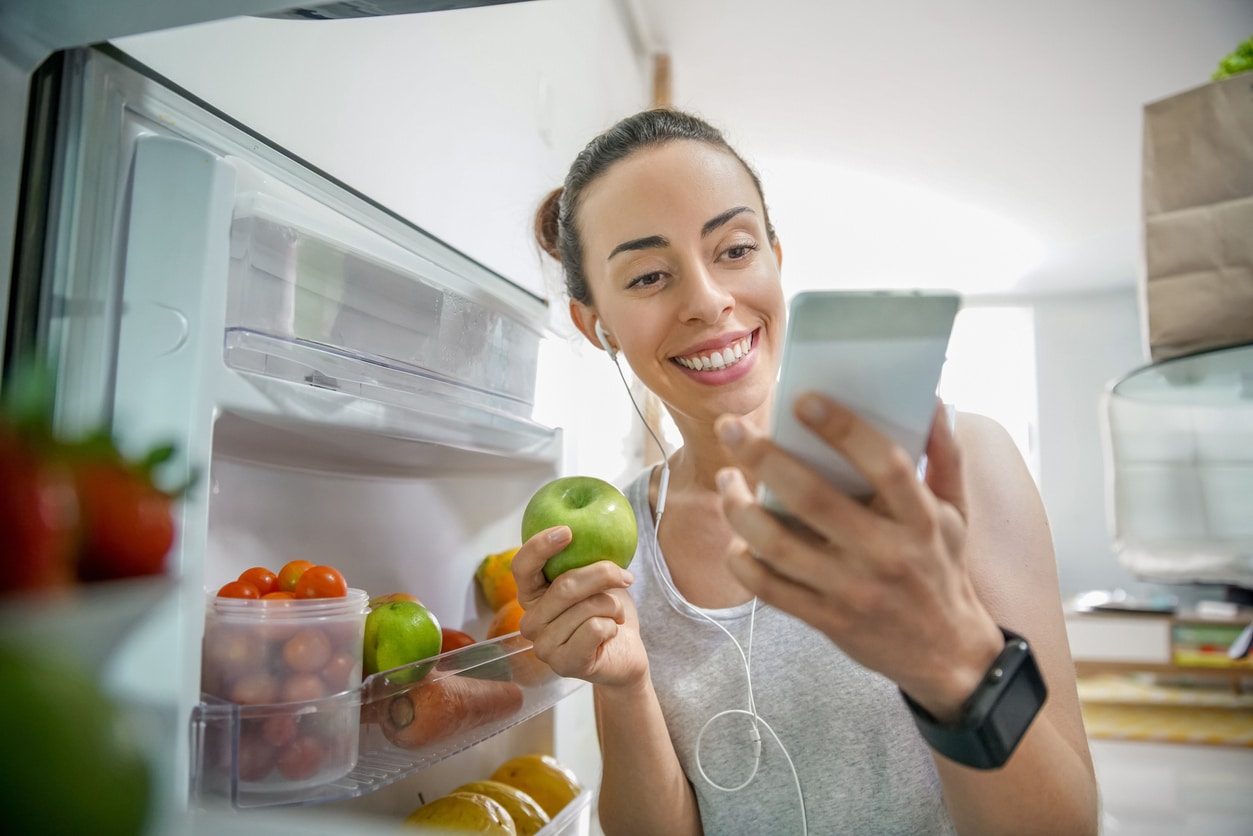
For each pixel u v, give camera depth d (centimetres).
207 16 42
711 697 81
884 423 37
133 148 48
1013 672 41
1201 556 86
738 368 77
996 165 331
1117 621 396
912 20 231
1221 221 68
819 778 78
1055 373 535
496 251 113
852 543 36
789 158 326
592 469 158
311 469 71
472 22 105
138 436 43
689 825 81
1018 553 68
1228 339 68
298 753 48
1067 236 417
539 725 100
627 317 78
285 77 65
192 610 43
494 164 113
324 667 52
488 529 100
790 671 79
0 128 43
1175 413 84
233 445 57
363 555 78
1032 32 235
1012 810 51
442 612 91
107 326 45
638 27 227
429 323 68
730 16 222
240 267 49
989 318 546
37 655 22
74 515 27
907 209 384
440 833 32
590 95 171
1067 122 293
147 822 22
